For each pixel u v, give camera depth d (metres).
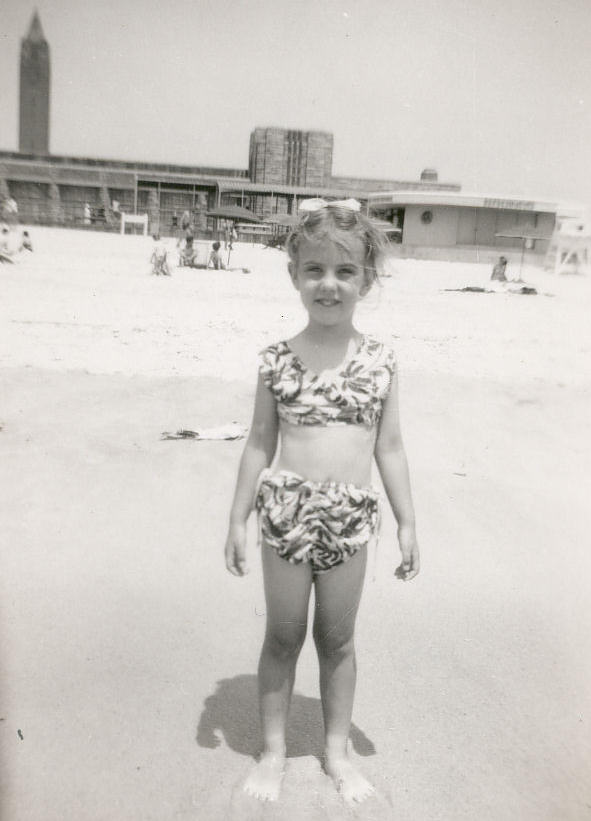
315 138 41.34
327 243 2.09
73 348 8.01
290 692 2.24
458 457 5.13
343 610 2.17
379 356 2.21
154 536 3.68
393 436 2.26
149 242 30.78
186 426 5.46
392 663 2.73
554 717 2.49
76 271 17.42
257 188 40.66
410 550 2.27
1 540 3.55
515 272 27.61
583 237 27.66
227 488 4.33
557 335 11.05
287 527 2.08
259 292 15.24
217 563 3.44
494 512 4.20
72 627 2.86
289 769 2.21
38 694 2.47
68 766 2.17
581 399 6.97
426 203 32.62
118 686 2.54
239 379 6.98
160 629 2.89
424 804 2.10
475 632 2.96
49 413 5.62
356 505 2.09
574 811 2.10
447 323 11.97
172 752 2.26
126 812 2.02
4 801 2.02
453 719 2.46
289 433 2.13
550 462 5.16
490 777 2.21
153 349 8.21
